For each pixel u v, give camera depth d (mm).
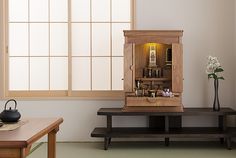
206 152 4496
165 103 4766
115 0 5328
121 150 4648
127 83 4848
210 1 5242
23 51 5379
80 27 5352
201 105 5262
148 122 5270
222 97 5254
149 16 5258
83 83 5352
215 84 4898
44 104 5277
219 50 5242
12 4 5336
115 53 5352
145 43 4961
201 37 5258
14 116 2709
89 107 5285
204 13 5254
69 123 5273
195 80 5266
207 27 5254
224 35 5242
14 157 1988
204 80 5254
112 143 5125
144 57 5199
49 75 5367
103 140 5270
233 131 4770
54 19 5352
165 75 5180
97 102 5289
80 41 5355
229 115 5090
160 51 5219
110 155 4352
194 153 4438
